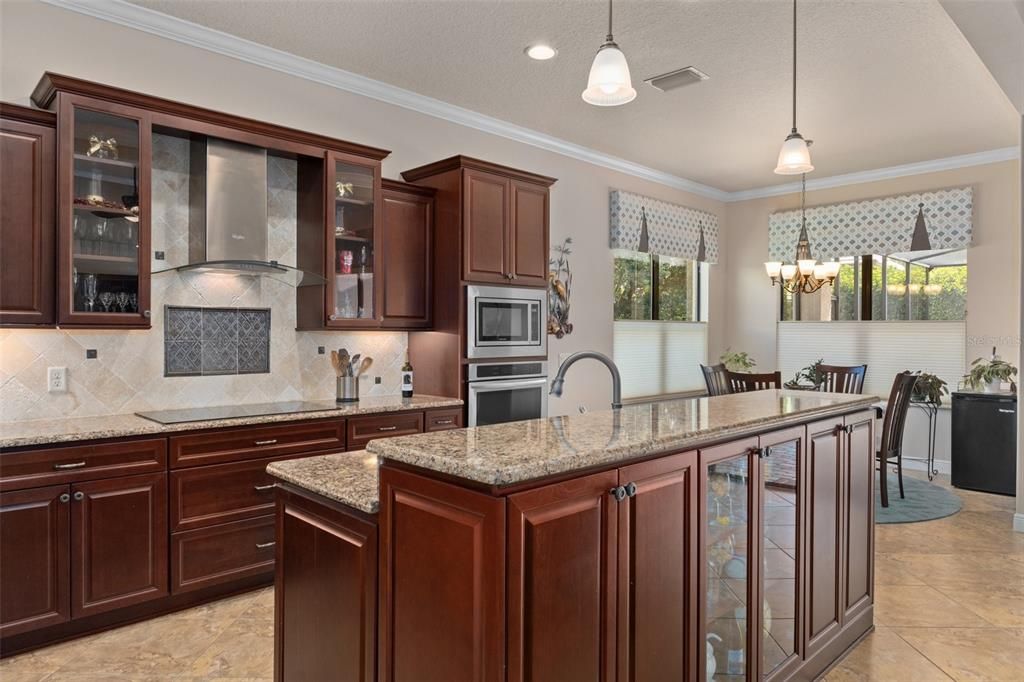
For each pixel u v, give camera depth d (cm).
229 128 320
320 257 361
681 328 673
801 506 228
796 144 281
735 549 196
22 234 266
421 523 146
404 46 355
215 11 318
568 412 545
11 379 290
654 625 164
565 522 141
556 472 137
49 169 272
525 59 371
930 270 596
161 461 283
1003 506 479
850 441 263
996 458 512
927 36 337
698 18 318
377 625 158
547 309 458
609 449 149
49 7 297
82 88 275
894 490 524
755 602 202
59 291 272
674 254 639
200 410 333
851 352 642
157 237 331
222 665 248
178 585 288
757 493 203
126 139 290
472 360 405
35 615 253
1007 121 472
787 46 349
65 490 259
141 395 328
